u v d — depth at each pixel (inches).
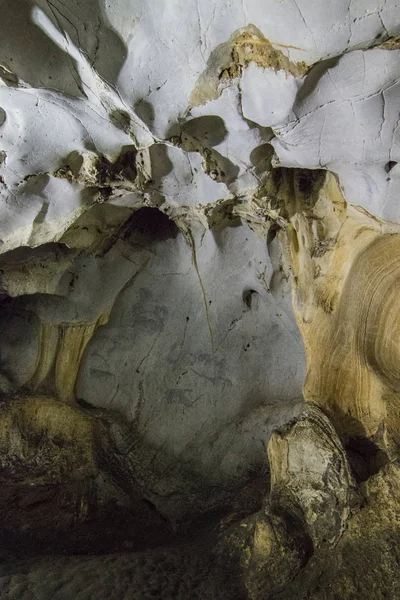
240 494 169.5
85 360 200.8
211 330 184.9
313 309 131.3
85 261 184.7
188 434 189.3
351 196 112.0
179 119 101.6
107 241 176.6
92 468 184.4
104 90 97.2
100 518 176.1
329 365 126.0
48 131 111.7
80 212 136.3
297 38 80.5
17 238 141.5
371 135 94.2
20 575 129.3
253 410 182.4
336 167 107.5
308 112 93.3
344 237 123.3
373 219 112.5
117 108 102.0
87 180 124.1
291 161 111.0
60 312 194.4
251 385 182.7
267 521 118.8
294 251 138.0
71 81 99.2
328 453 116.1
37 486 178.9
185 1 82.0
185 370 191.6
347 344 123.3
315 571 109.0
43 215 134.9
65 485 180.2
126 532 172.6
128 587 117.9
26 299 202.2
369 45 79.4
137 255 186.1
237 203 137.9
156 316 193.9
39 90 100.9
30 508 174.1
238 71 90.0
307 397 128.4
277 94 90.5
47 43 94.2
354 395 122.0
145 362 196.9
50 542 165.5
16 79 98.5
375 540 102.7
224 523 152.9
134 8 85.4
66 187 127.8
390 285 116.3
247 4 79.7
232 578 122.6
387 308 117.3
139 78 93.7
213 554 133.0
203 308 184.9
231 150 110.1
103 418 195.3
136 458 191.0
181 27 85.7
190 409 190.2
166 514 178.4
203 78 92.7
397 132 91.7
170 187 133.8
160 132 103.4
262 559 117.0
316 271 131.0
